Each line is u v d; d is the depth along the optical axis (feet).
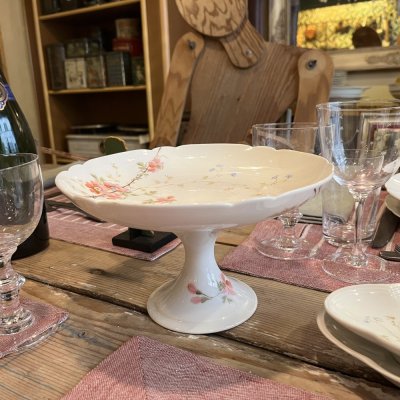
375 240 2.10
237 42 4.32
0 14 7.88
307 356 1.27
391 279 1.74
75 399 1.12
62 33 7.98
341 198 2.15
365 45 5.52
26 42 8.35
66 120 8.36
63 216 2.80
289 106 4.29
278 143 2.21
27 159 1.62
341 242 2.14
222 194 1.56
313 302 1.60
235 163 1.92
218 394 1.12
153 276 1.88
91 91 7.32
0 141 2.11
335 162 1.82
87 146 7.43
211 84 4.47
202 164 1.95
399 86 5.37
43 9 7.54
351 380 1.17
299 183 1.53
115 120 8.54
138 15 7.30
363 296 1.32
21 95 8.44
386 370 1.06
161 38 6.49
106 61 7.03
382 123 1.73
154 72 6.60
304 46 5.89
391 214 2.35
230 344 1.37
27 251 2.12
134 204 1.16
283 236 2.24
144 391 1.14
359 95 5.59
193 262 1.60
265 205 1.18
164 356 1.29
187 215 1.16
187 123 4.86
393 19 5.28
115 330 1.47
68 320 1.54
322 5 5.66
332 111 1.77
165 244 2.21
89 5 7.06
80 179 1.60
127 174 1.81
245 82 4.40
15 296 1.53
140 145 6.91
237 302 1.57
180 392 1.13
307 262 1.95
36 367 1.28
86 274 1.92
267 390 1.13
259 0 5.89
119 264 2.02
